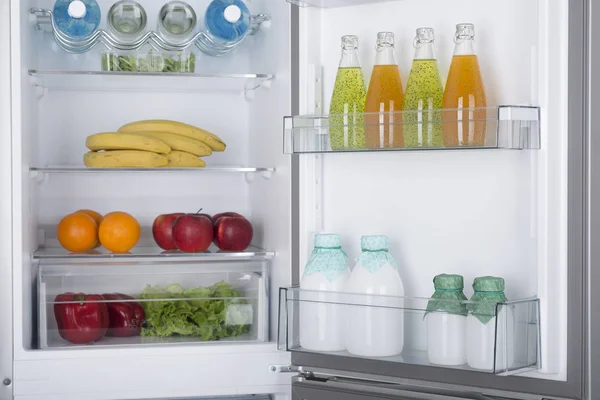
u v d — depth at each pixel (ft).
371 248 5.48
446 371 5.14
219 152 7.93
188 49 7.41
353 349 5.44
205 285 6.69
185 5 6.72
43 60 7.30
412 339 5.37
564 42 4.70
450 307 5.07
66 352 6.19
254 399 6.62
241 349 6.41
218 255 6.66
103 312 6.46
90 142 6.73
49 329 6.40
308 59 5.86
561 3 4.70
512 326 4.75
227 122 7.95
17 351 6.12
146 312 6.57
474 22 5.32
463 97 5.11
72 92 7.63
